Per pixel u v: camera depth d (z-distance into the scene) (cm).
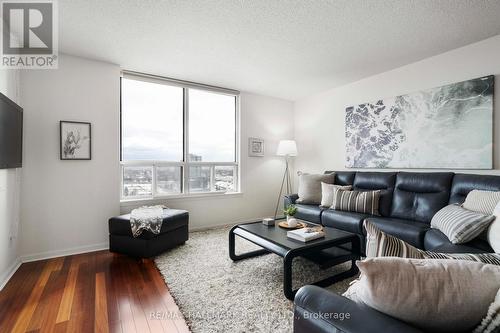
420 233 227
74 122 289
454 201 248
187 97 398
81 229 294
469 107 266
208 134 421
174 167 388
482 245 173
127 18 221
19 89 259
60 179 282
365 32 245
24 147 263
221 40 261
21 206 261
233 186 449
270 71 350
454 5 202
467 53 270
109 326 159
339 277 217
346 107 402
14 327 157
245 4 202
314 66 331
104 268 246
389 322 68
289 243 204
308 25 233
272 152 482
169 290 203
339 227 297
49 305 182
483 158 256
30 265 253
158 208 317
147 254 261
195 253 284
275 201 485
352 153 390
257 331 154
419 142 308
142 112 363
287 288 187
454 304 66
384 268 71
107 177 310
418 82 312
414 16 218
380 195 309
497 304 61
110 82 314
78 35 249
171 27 236
